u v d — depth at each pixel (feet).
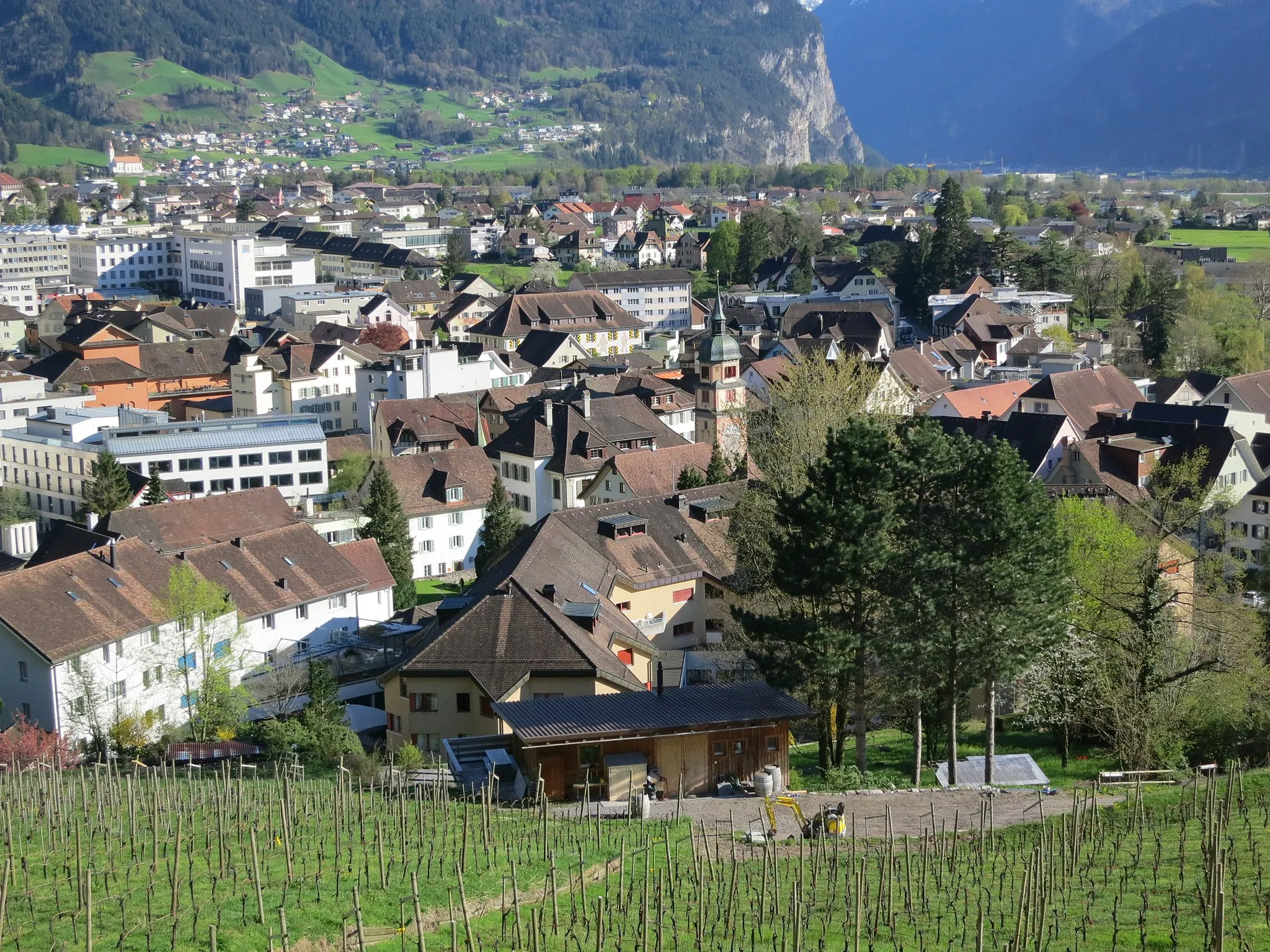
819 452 374.43
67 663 309.01
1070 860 181.06
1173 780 245.86
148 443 553.23
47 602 317.22
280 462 564.71
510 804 229.86
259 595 362.53
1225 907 155.84
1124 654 279.28
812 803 228.84
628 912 163.12
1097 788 234.79
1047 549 255.70
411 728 283.59
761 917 156.66
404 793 209.97
